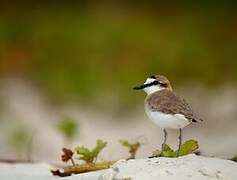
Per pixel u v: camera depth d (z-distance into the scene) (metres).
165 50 21.55
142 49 21.66
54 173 8.64
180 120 7.83
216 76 20.55
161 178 7.13
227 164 7.61
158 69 20.69
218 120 17.09
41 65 20.88
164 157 7.80
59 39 22.20
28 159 10.78
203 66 20.88
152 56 21.25
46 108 18.02
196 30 23.19
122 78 19.81
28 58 21.42
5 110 17.52
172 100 7.97
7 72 20.73
